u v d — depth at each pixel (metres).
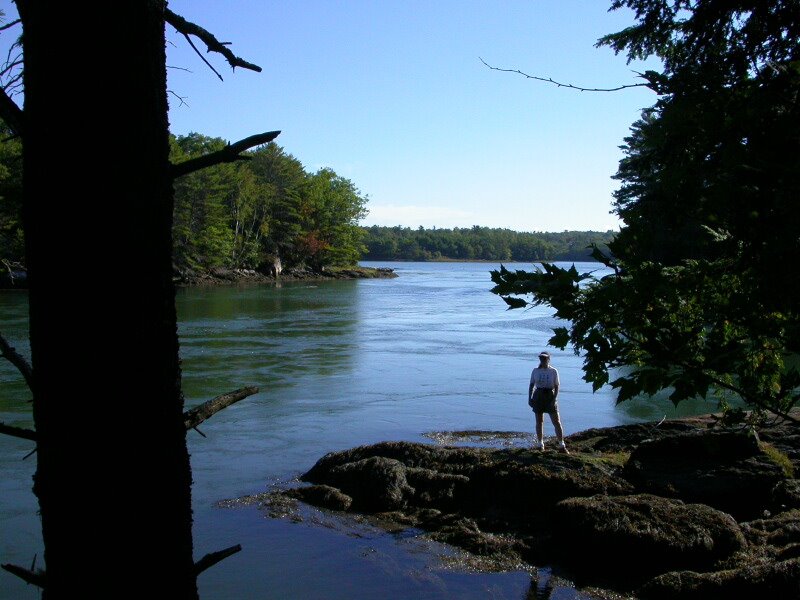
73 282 2.58
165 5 2.80
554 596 8.06
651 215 2.75
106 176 2.60
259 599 8.09
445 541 9.60
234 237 96.75
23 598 8.28
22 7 2.63
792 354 2.78
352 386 21.56
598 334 2.77
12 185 2.79
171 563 2.71
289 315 45.62
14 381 21.19
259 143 2.83
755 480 9.73
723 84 2.68
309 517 10.59
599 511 8.73
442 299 63.06
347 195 121.75
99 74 2.58
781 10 3.00
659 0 3.98
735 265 2.72
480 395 20.41
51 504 2.61
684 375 2.72
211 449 14.38
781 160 2.42
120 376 2.61
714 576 7.46
